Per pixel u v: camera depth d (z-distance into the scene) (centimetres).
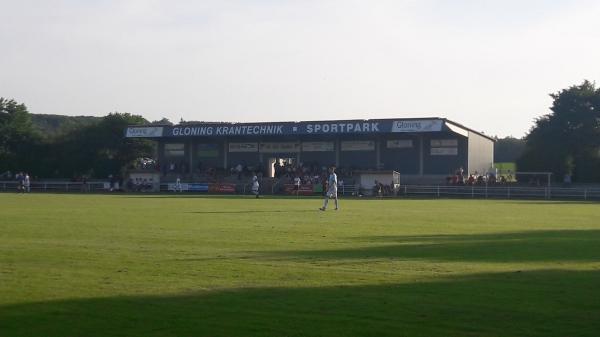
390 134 7681
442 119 7206
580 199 6019
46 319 926
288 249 1666
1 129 9325
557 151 7675
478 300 1041
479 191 6469
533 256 1559
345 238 1959
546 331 871
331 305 1005
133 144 9450
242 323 906
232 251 1616
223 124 8088
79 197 5422
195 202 4509
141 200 4819
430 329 879
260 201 4831
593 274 1287
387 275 1266
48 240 1836
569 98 7719
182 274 1265
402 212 3459
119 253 1560
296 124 7806
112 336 852
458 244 1814
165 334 859
